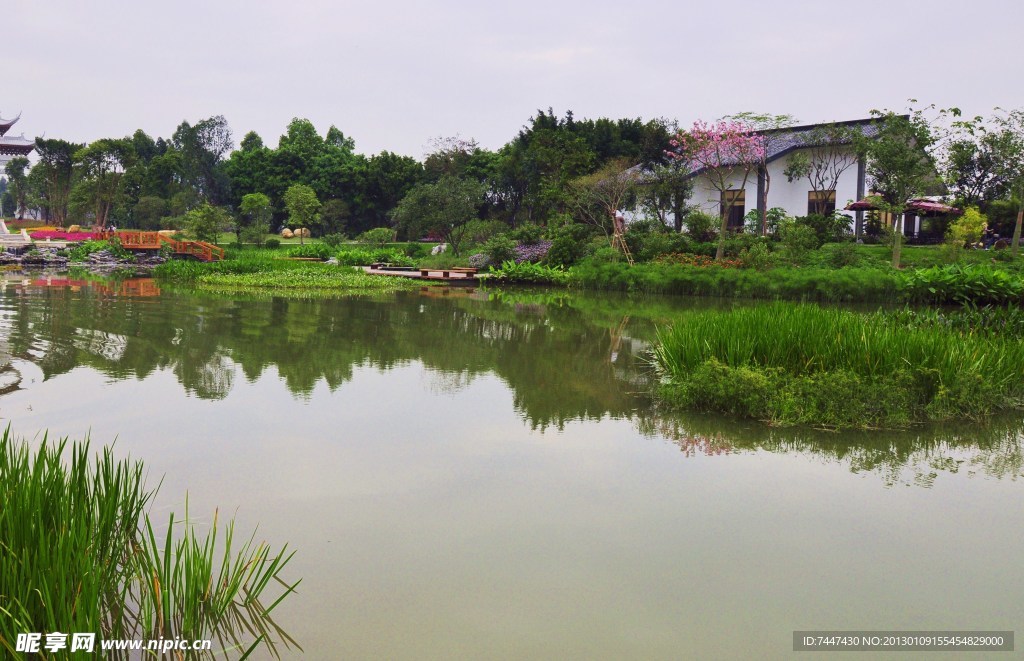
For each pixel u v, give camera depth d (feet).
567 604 13.89
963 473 21.75
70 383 31.14
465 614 13.46
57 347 40.14
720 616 13.55
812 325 31.58
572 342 47.21
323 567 15.15
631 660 12.11
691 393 28.86
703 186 132.77
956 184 129.70
